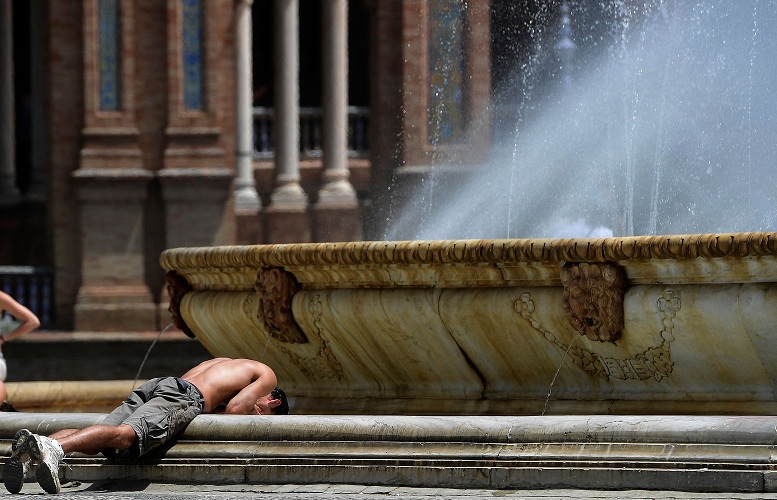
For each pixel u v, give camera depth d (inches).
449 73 2139.5
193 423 492.7
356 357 609.6
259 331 636.7
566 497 419.2
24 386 848.9
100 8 2007.9
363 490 446.6
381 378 612.7
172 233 2003.0
